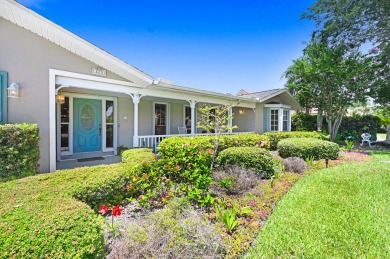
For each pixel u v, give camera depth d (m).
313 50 11.95
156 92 7.59
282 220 2.94
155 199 3.16
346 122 14.69
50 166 5.26
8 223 1.58
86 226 1.69
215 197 3.47
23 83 4.91
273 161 5.37
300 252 2.26
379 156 8.62
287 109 13.51
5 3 4.30
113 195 3.06
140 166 3.43
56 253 1.40
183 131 10.55
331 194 3.95
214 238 2.20
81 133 7.70
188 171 3.60
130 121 8.73
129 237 2.06
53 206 1.95
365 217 3.04
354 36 11.46
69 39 5.20
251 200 3.48
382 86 11.02
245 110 13.20
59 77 5.49
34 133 4.25
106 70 6.29
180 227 2.22
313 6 11.88
